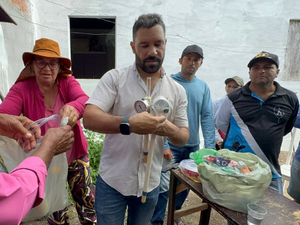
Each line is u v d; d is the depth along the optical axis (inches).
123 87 45.4
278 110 66.2
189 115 85.7
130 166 47.2
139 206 51.6
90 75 284.5
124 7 165.5
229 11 172.7
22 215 26.7
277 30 176.9
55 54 56.1
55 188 49.3
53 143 35.0
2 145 41.8
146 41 40.3
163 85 47.5
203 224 76.0
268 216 46.1
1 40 105.4
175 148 87.2
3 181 25.2
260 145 67.0
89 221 65.9
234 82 114.5
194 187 55.9
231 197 46.5
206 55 177.5
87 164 65.2
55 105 60.8
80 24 231.1
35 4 155.6
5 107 52.0
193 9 170.2
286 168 99.7
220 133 99.6
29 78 58.6
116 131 38.3
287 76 187.6
